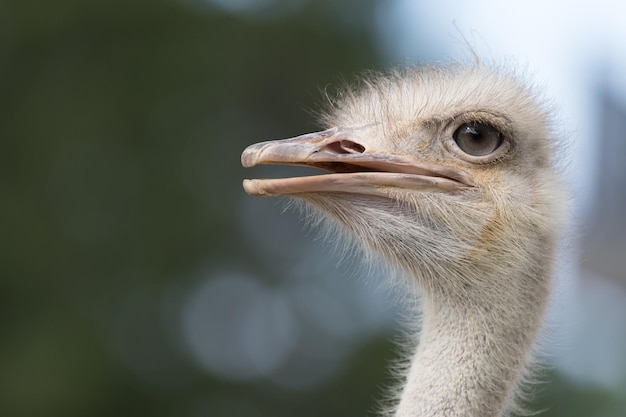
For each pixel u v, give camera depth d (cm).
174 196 2069
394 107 651
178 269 2034
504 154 633
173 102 2128
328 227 702
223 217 2073
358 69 2023
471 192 626
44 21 2119
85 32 2145
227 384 1939
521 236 623
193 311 2019
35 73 2144
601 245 1792
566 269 660
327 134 632
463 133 636
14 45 2131
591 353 1616
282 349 1939
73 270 2023
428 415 604
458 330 615
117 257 2031
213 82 2131
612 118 1870
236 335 1994
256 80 2134
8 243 2012
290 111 2127
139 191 2075
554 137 670
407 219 625
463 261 621
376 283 716
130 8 2128
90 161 2098
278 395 1906
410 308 685
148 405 1928
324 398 1872
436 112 639
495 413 607
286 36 2117
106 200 2069
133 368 1956
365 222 628
